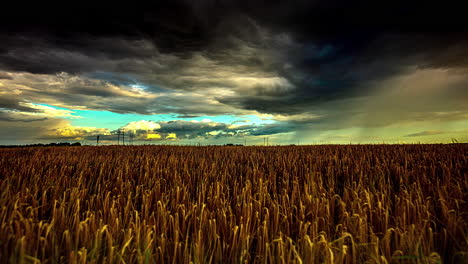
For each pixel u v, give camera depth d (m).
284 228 3.12
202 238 2.71
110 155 10.51
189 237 2.93
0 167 6.53
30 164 6.91
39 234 2.48
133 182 5.58
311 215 3.47
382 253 2.45
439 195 3.63
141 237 2.78
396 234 2.62
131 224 3.05
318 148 12.91
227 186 4.66
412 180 5.22
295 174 5.94
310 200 3.67
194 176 5.75
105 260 2.38
